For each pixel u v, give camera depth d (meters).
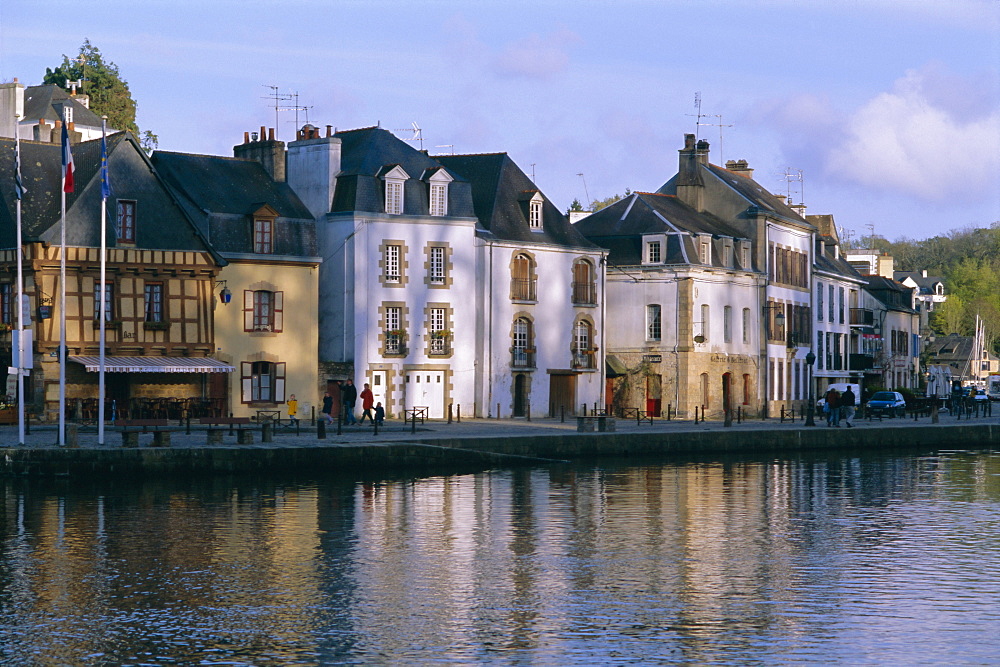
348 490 38.47
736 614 22.19
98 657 19.48
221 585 24.31
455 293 65.69
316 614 22.05
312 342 60.88
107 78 108.56
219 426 52.12
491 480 41.81
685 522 32.50
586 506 35.38
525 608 22.55
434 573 25.53
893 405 77.25
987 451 58.38
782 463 50.16
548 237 70.75
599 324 73.06
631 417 75.94
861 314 99.38
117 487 38.34
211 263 57.44
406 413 61.66
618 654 19.67
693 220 79.75
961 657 19.58
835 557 27.55
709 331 77.00
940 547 28.89
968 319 174.25
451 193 65.81
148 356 55.88
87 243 54.72
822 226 102.69
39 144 57.19
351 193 62.88
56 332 53.94
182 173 60.03
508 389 68.19
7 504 34.72
